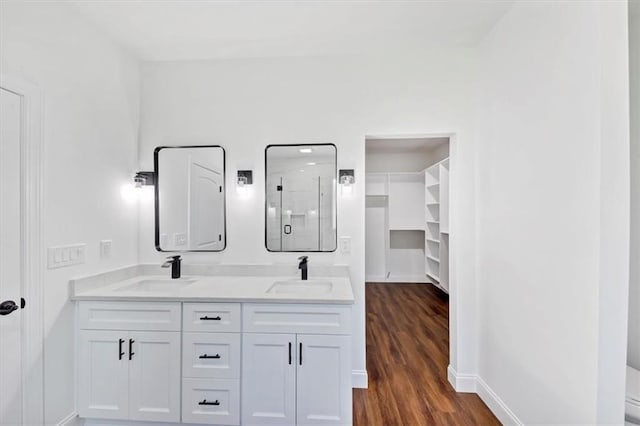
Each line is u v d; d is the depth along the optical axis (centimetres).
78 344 178
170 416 174
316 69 230
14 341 146
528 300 162
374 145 481
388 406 199
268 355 172
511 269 176
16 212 146
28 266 150
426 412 193
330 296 175
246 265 232
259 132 233
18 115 147
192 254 235
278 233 232
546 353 148
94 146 193
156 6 175
